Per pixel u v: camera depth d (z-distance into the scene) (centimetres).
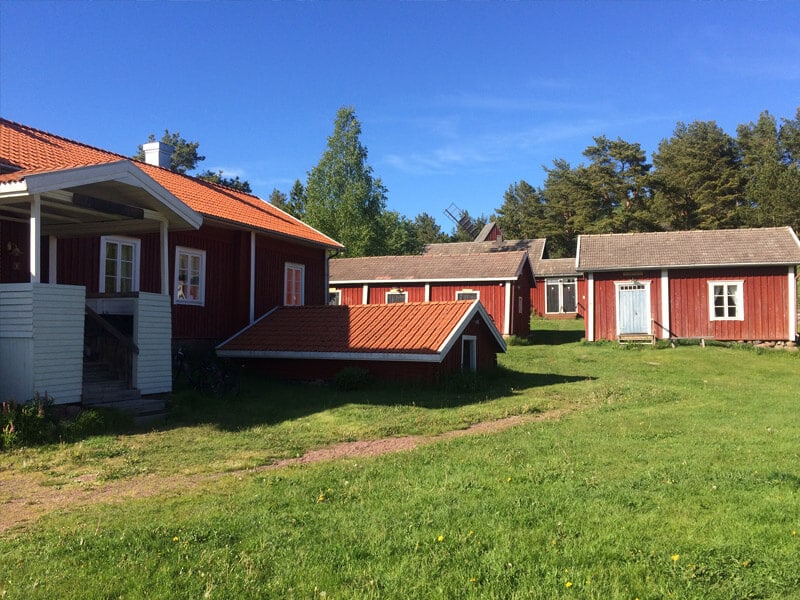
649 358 2100
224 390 1263
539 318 4019
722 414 1070
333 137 4022
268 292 1856
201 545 468
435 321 1520
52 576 415
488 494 580
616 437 861
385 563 428
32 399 890
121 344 1115
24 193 892
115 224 1169
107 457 781
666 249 2606
